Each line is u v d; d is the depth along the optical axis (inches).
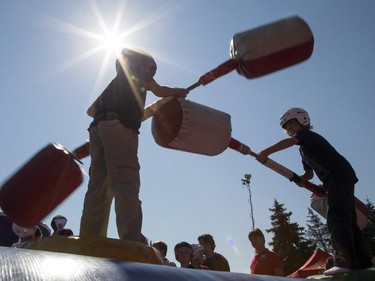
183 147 124.2
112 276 46.4
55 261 46.8
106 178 106.8
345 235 127.0
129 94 105.7
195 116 121.5
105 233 107.5
